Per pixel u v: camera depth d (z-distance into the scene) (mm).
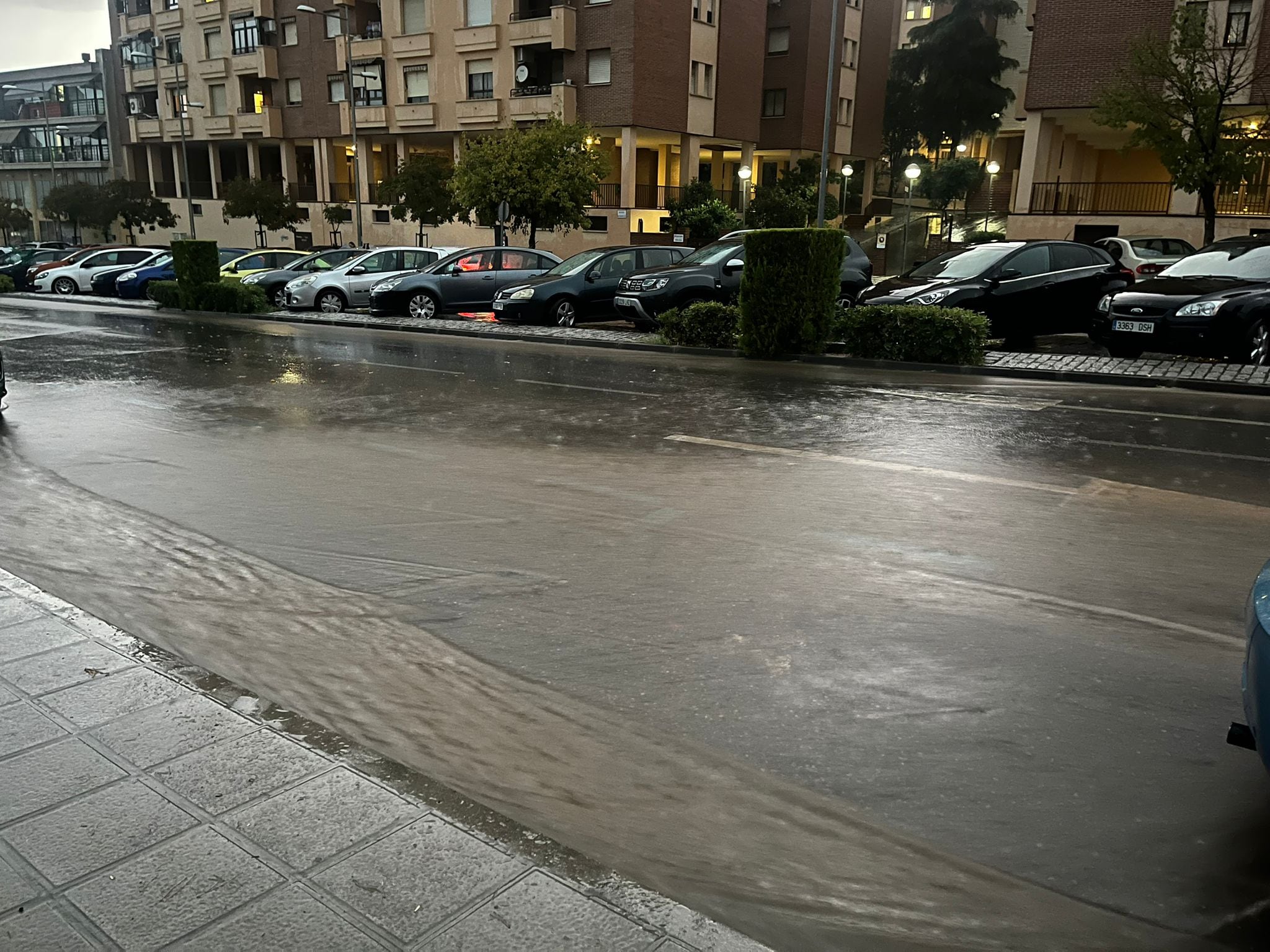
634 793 2693
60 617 3660
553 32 37594
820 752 2898
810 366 12445
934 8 53281
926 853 2420
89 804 2404
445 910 2035
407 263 21344
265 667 3521
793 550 4766
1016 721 3062
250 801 2434
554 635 3775
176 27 52125
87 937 1941
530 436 7664
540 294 16891
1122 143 31969
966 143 50094
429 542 4949
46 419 8492
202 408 8984
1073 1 25734
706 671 3441
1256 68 22859
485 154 28312
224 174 57062
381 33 43625
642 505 5609
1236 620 3861
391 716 3145
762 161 49250
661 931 1990
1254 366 11148
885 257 36906
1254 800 2625
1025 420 8344
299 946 1920
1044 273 13672
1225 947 2082
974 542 4875
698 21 39500
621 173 38156
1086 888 2281
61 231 63750
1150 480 6156
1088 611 3965
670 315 14281
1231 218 23797
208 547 4922
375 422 8273
